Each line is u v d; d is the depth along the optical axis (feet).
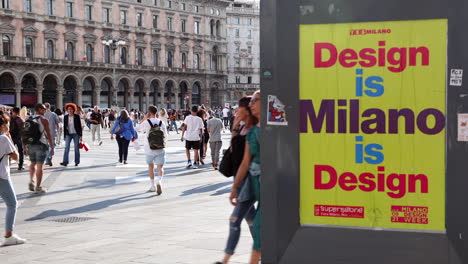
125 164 71.56
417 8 13.44
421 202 13.79
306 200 14.53
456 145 13.38
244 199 19.57
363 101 13.97
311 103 14.26
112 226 31.65
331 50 14.03
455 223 13.50
